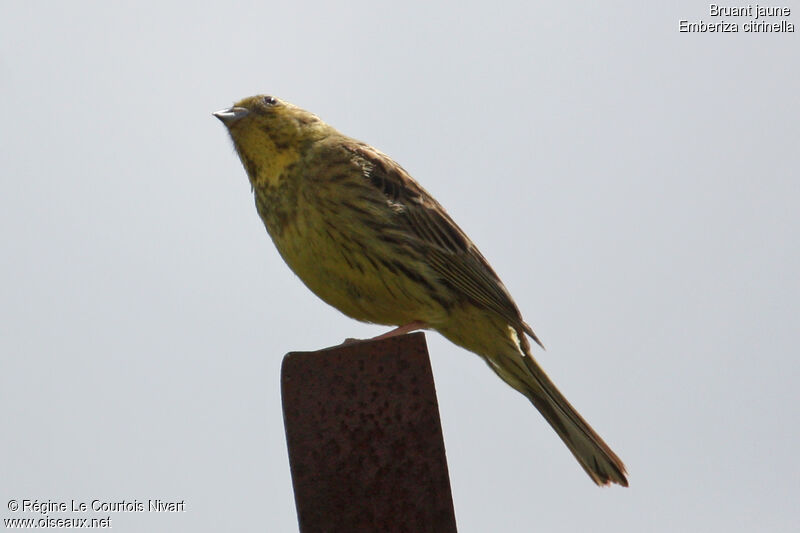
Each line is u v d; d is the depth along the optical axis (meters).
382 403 6.29
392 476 6.24
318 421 6.30
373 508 6.22
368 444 6.27
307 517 6.24
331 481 6.25
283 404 6.32
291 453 6.29
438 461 6.25
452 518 6.21
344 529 6.22
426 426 6.27
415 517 6.21
